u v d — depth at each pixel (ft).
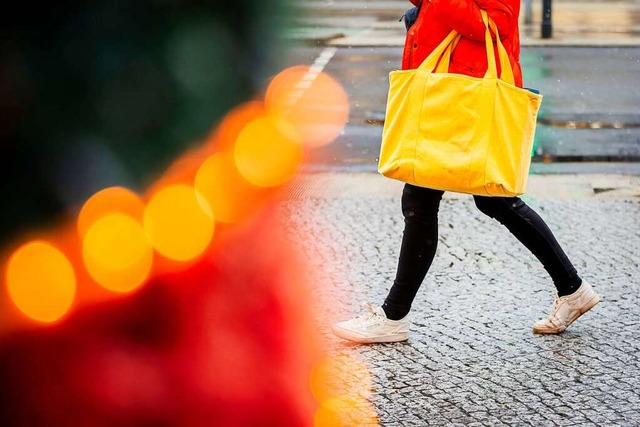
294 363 13.16
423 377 24.25
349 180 45.03
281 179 11.09
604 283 31.53
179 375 11.11
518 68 24.49
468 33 23.40
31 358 10.59
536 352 25.93
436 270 32.76
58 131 9.53
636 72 76.59
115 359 10.82
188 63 9.61
